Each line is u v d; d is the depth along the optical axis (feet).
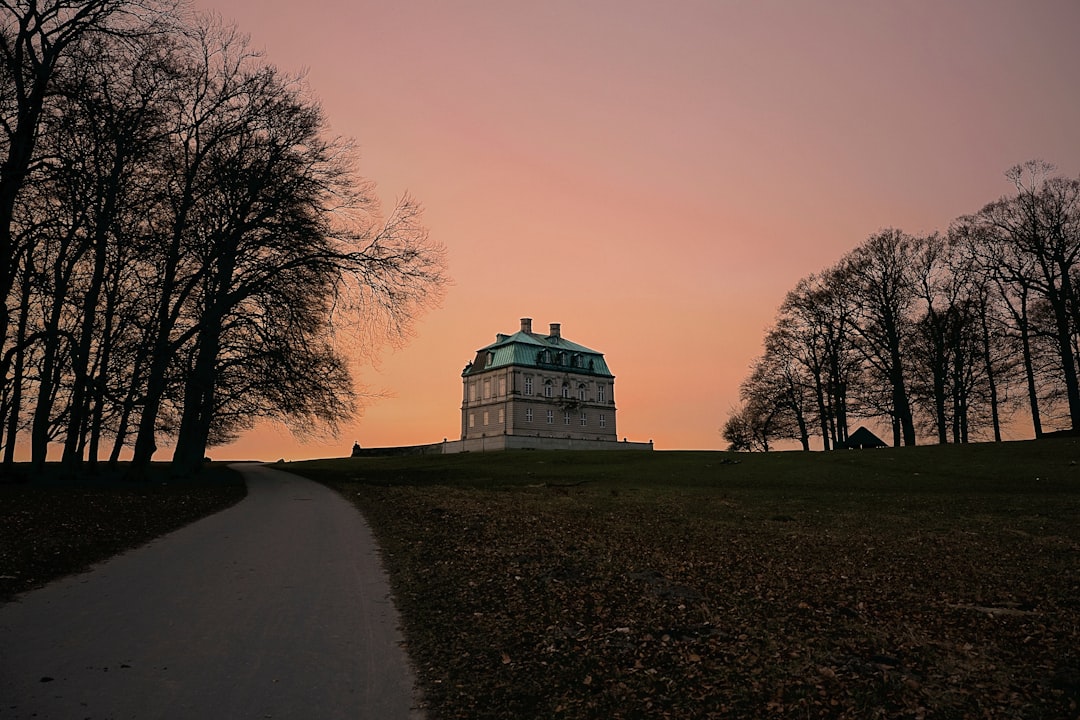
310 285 107.04
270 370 106.42
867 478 127.34
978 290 170.19
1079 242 153.38
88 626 28.63
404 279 111.34
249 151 104.42
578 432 339.57
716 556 50.62
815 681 24.09
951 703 22.63
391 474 156.87
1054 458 135.33
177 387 104.32
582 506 84.89
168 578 38.01
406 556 46.09
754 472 143.23
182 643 26.73
